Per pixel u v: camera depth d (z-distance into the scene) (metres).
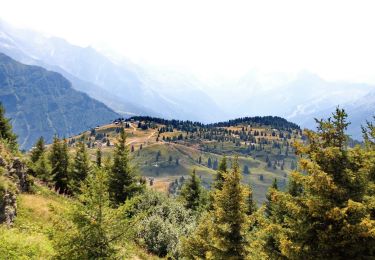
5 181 23.38
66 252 13.56
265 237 21.30
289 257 14.34
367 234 12.97
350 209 13.50
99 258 13.70
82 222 13.86
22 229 21.27
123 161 42.78
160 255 35.72
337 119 15.20
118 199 41.59
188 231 39.78
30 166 49.22
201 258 28.11
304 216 14.70
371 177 16.11
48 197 35.03
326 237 13.51
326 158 14.80
